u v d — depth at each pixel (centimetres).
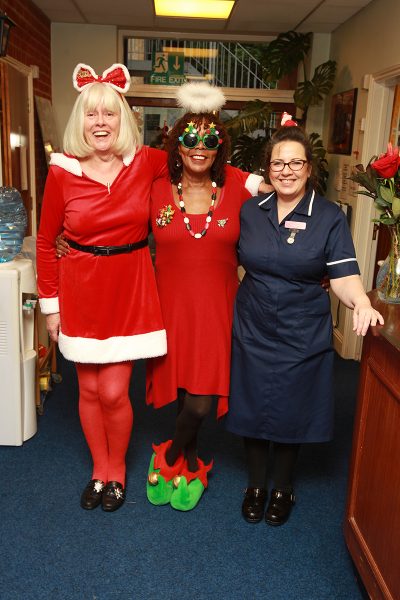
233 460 281
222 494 251
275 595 192
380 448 169
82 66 198
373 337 178
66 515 232
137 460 276
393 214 183
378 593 163
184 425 222
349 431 318
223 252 210
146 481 259
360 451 188
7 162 363
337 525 232
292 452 229
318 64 504
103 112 195
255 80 558
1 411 283
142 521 229
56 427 310
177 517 233
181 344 216
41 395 339
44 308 220
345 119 447
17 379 279
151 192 213
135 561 206
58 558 206
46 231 212
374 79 386
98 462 242
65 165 202
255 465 235
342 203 455
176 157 207
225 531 225
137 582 195
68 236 211
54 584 193
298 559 210
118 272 211
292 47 496
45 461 274
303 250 196
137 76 549
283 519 230
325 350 211
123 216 205
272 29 498
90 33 506
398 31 349
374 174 190
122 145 199
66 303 215
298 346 207
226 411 223
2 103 354
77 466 270
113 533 221
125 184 205
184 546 215
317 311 207
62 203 205
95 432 236
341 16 441
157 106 554
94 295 211
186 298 212
